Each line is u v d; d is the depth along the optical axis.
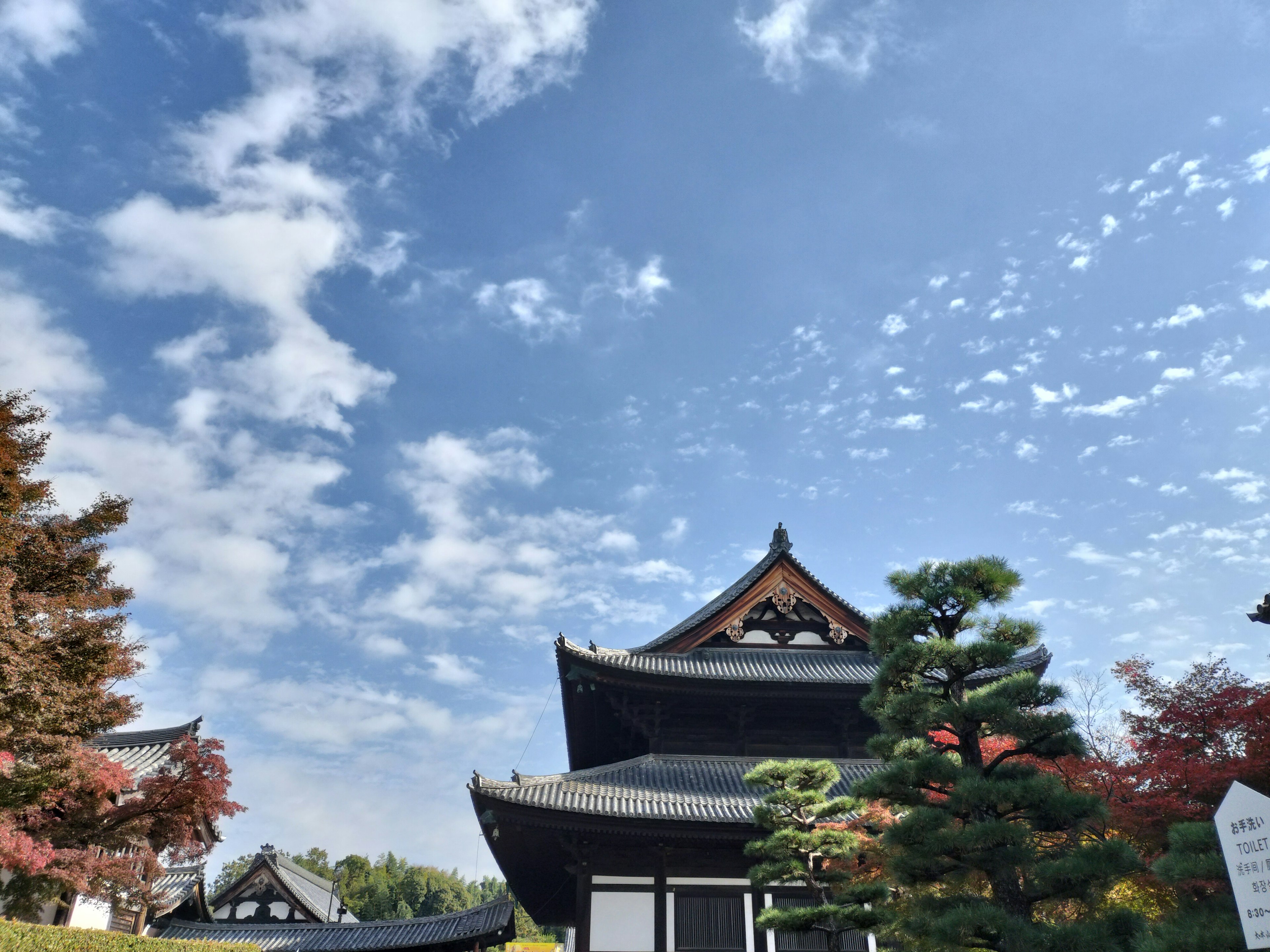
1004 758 17.52
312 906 53.00
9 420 19.39
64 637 19.11
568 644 31.30
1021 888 16.48
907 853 16.25
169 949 21.61
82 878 21.77
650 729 32.62
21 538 19.25
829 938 20.05
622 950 26.09
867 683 30.97
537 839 27.73
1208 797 18.70
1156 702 20.00
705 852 27.45
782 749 32.69
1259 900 11.02
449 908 122.25
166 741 44.41
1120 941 14.71
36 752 18.89
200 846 25.56
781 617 35.47
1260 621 19.02
